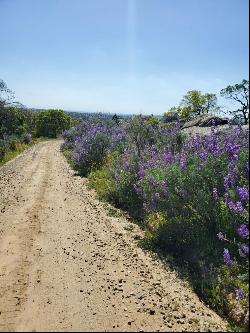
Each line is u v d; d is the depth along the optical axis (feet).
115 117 64.18
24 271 14.71
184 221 16.52
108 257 16.14
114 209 24.70
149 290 12.95
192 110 98.68
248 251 11.51
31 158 66.03
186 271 14.15
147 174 19.06
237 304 11.31
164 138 26.21
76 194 30.55
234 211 13.48
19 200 28.12
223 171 15.21
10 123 114.83
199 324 10.78
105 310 11.62
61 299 12.37
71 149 78.59
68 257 16.24
